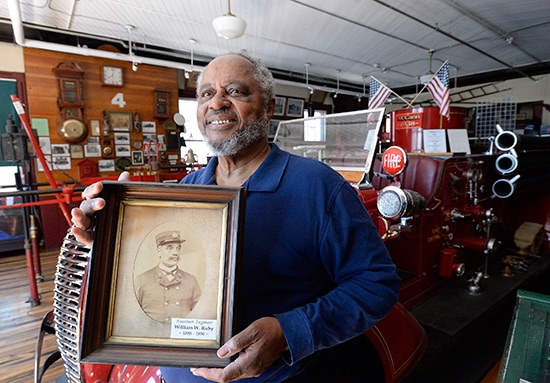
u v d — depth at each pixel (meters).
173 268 0.71
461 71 8.34
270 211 0.85
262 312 0.85
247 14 4.64
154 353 0.67
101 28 5.03
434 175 2.14
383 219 1.85
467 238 2.47
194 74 6.63
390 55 6.73
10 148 3.02
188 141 6.78
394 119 3.47
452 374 1.85
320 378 1.03
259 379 0.87
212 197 0.72
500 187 2.49
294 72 8.14
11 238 4.69
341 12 4.63
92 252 0.68
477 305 2.13
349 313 0.77
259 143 0.97
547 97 8.04
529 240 2.99
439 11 4.71
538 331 0.85
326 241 0.84
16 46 4.71
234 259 0.69
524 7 4.64
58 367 2.17
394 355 1.35
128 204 0.72
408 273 2.08
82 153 5.23
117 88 5.50
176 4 4.24
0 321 2.78
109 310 0.69
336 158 2.46
